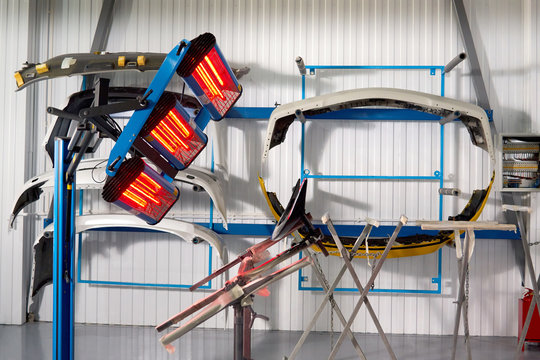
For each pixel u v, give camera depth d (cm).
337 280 396
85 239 562
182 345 491
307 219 379
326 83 547
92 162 513
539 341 493
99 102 302
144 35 558
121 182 314
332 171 545
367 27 544
